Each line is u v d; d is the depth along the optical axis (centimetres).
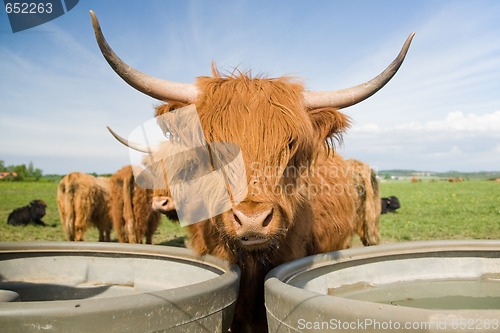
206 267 332
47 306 185
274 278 243
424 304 292
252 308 344
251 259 323
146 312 198
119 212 1041
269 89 307
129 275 372
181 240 1205
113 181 1048
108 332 190
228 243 305
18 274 368
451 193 3169
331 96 346
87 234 1361
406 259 349
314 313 189
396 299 303
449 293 317
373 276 337
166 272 361
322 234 441
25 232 1370
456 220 1563
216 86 318
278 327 219
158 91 322
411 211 1920
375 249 339
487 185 4531
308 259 301
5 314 182
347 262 325
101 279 376
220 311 238
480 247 355
